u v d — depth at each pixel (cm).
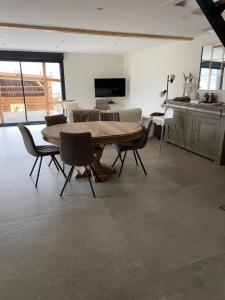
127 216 252
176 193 305
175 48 602
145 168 392
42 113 873
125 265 185
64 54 801
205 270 180
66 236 220
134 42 608
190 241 213
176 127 523
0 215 254
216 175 365
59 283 168
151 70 718
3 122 812
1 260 190
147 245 208
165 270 180
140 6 325
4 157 451
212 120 425
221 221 244
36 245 208
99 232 226
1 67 772
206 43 504
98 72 862
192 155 465
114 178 351
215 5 206
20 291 162
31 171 364
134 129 335
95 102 865
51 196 297
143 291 161
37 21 396
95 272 178
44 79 832
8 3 309
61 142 279
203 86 522
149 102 752
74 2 308
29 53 749
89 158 284
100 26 433
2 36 517
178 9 339
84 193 305
